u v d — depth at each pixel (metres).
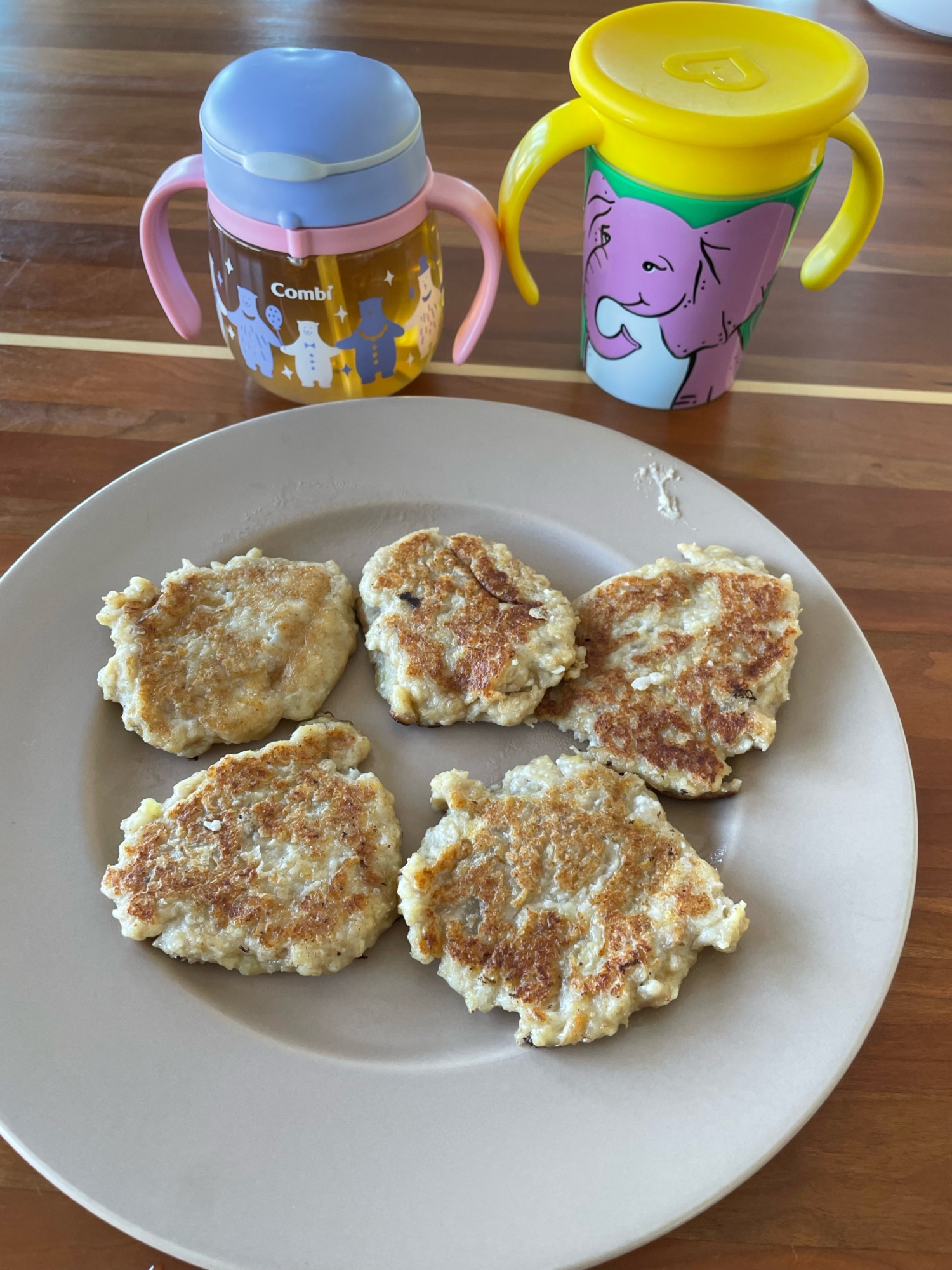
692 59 0.29
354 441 0.34
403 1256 0.21
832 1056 0.23
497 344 0.39
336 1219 0.21
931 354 0.40
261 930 0.25
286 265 0.30
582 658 0.30
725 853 0.27
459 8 0.53
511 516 0.33
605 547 0.33
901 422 0.38
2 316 0.39
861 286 0.42
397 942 0.26
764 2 0.54
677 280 0.32
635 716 0.29
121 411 0.37
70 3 0.52
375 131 0.28
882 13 0.53
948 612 0.33
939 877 0.28
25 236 0.42
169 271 0.35
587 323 0.36
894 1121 0.24
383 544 0.33
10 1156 0.23
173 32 0.51
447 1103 0.23
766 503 0.35
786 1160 0.23
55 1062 0.23
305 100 0.27
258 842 0.27
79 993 0.24
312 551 0.33
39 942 0.25
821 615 0.31
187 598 0.30
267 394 0.37
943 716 0.31
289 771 0.28
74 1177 0.21
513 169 0.31
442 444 0.34
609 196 0.31
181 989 0.25
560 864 0.26
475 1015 0.25
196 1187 0.21
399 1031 0.25
